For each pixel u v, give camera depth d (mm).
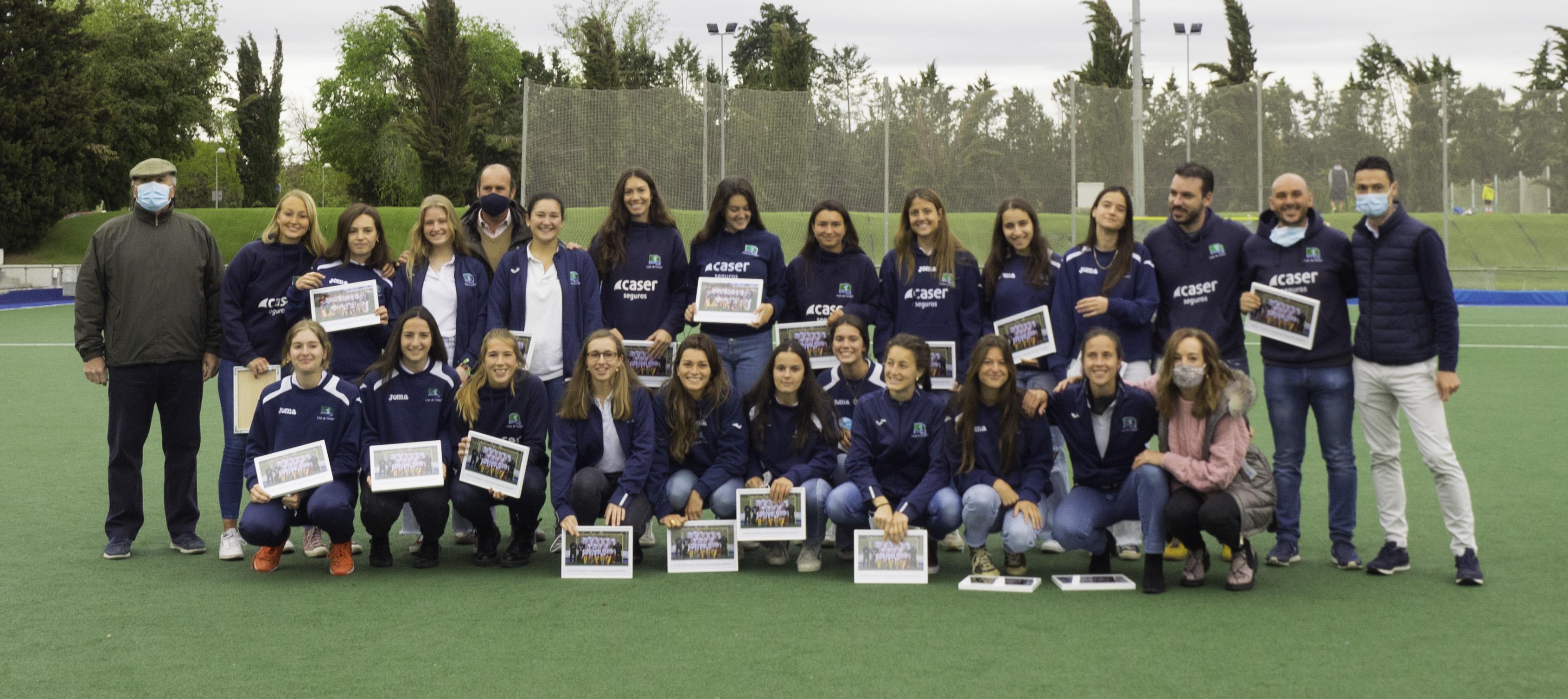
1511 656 4141
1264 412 10703
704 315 6312
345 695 3773
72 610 4762
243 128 52562
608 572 5355
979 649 4238
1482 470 7758
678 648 4262
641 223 6500
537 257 6109
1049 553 6012
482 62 56250
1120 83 35219
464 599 4965
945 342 6148
